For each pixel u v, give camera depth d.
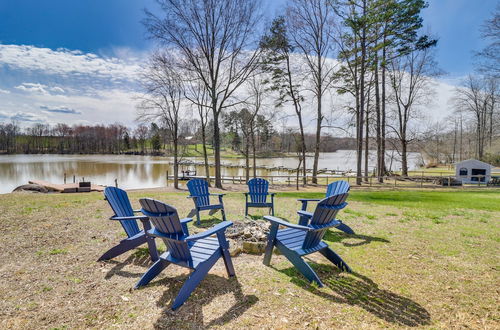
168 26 16.00
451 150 41.88
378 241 4.39
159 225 2.62
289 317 2.26
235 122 27.89
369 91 20.53
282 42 17.97
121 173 33.62
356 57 18.14
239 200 9.05
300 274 3.13
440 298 2.60
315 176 19.39
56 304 2.44
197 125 27.94
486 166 20.16
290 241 3.23
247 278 3.01
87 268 3.26
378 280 2.99
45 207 6.89
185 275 3.08
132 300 2.53
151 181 27.17
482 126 34.62
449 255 3.76
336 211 3.04
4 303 2.45
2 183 23.39
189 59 17.03
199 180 6.05
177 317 2.25
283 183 21.86
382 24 17.00
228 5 16.20
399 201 9.29
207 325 2.14
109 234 4.62
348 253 3.84
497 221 5.86
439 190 15.10
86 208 6.83
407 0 15.99
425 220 5.93
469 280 2.98
